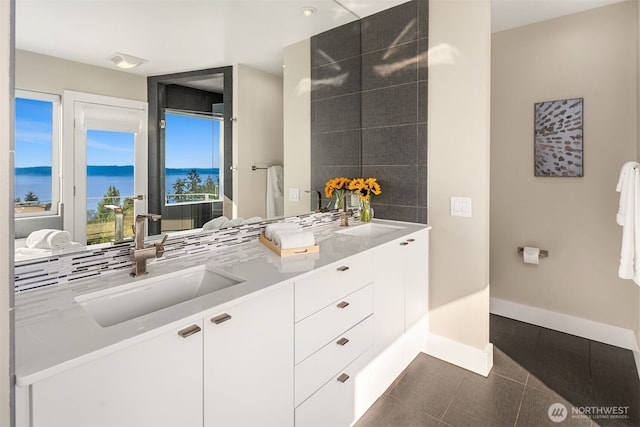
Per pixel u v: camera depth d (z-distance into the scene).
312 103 2.28
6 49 0.66
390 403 1.94
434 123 2.35
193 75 1.65
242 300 1.14
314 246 1.74
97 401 0.84
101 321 1.19
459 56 2.21
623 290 2.54
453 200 2.30
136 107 1.45
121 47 1.39
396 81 2.50
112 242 1.40
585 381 2.13
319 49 2.30
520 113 2.89
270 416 1.30
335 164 2.52
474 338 2.26
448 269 2.36
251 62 1.90
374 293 1.89
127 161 1.43
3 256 0.67
